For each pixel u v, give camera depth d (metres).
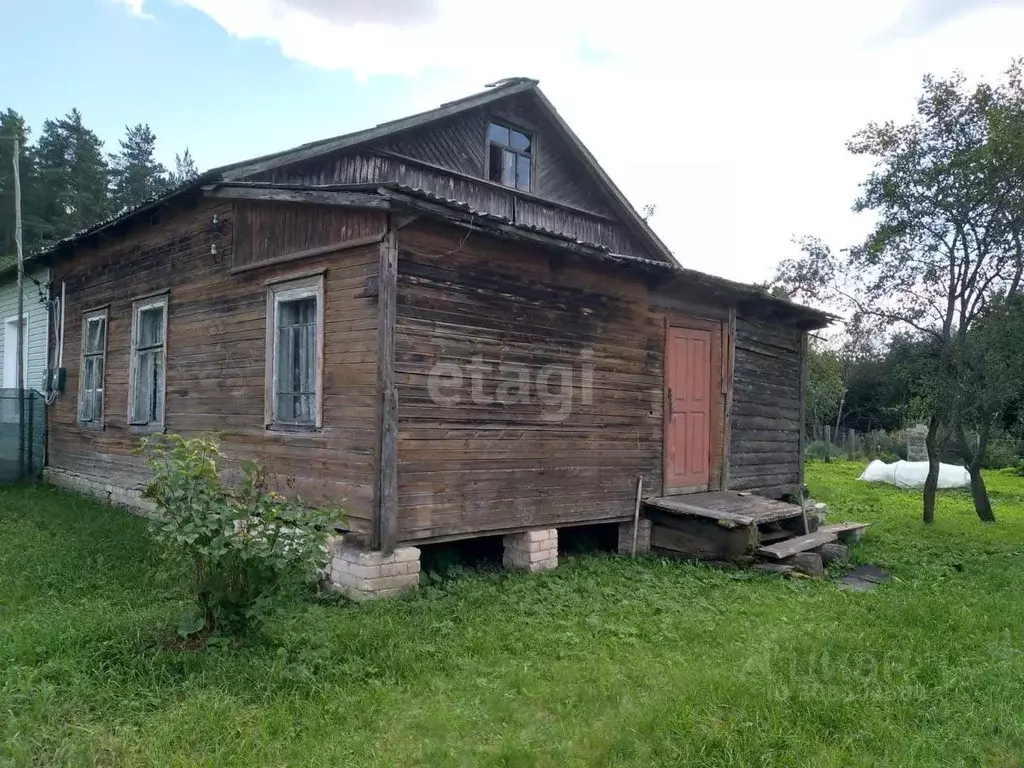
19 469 11.82
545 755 3.34
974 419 11.62
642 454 8.50
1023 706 3.97
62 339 11.49
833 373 24.97
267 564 4.34
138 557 6.65
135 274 9.57
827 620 5.68
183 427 8.36
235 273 7.62
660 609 5.98
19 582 5.82
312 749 3.33
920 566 8.03
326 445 6.40
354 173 9.04
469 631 5.06
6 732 3.30
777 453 10.97
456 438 6.49
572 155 11.75
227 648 4.34
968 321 11.02
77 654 4.17
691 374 9.30
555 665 4.52
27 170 30.75
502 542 7.60
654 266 7.79
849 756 3.38
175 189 7.71
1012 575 7.48
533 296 7.25
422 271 6.22
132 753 3.22
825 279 12.02
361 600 5.78
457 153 10.17
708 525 7.99
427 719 3.69
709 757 3.30
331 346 6.43
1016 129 9.66
